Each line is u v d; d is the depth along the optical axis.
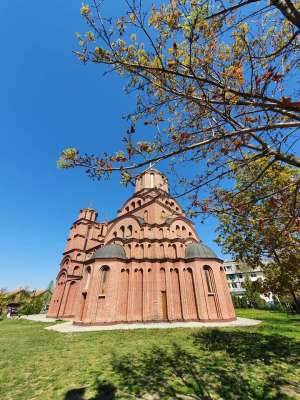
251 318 27.62
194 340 14.70
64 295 35.75
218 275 25.84
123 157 5.21
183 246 28.69
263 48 5.32
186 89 5.36
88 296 24.17
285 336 14.96
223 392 6.91
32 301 56.69
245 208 6.96
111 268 25.56
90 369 9.60
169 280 25.39
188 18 4.23
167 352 11.93
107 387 7.65
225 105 4.73
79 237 41.00
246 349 11.97
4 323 31.41
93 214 45.97
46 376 8.98
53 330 21.47
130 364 10.07
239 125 5.04
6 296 41.56
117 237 29.91
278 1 3.67
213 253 27.78
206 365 9.58
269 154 4.96
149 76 5.31
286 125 4.32
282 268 10.41
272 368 8.88
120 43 4.95
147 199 34.34
